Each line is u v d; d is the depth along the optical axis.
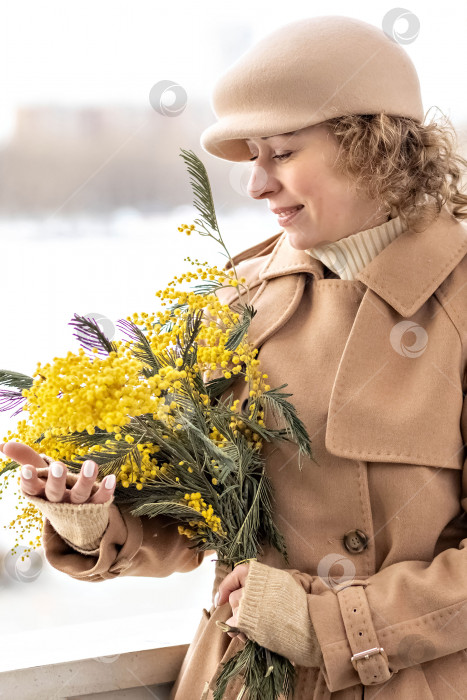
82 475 1.54
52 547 1.66
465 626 1.58
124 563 1.66
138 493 1.64
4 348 1.96
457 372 1.64
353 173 1.63
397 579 1.61
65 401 1.53
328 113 1.61
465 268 1.67
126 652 1.81
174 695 1.79
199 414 1.59
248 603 1.58
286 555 1.67
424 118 1.70
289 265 1.73
